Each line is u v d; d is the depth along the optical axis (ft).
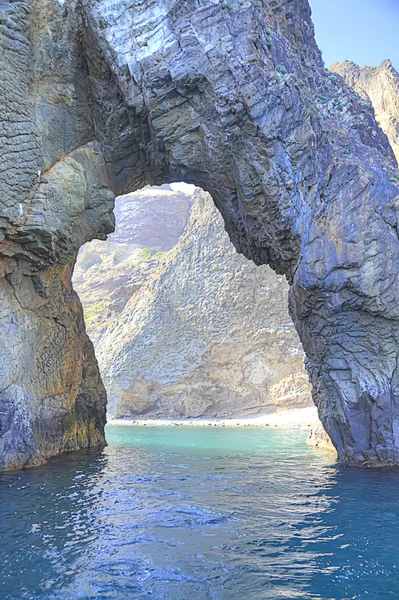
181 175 52.19
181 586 21.36
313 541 27.20
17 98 43.65
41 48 46.42
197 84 46.47
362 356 51.24
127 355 164.45
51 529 28.63
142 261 234.79
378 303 49.65
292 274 54.13
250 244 56.03
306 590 21.12
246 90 46.09
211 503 35.50
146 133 50.42
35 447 50.29
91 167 50.70
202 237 170.40
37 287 49.19
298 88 48.42
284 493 38.93
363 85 180.45
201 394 156.87
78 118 50.16
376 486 41.50
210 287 162.91
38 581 21.63
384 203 51.67
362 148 57.36
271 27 55.11
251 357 153.69
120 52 46.11
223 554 25.14
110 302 206.18
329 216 51.47
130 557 24.56
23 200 43.91
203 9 46.34
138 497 37.11
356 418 51.08
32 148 44.65
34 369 51.57
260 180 48.26
